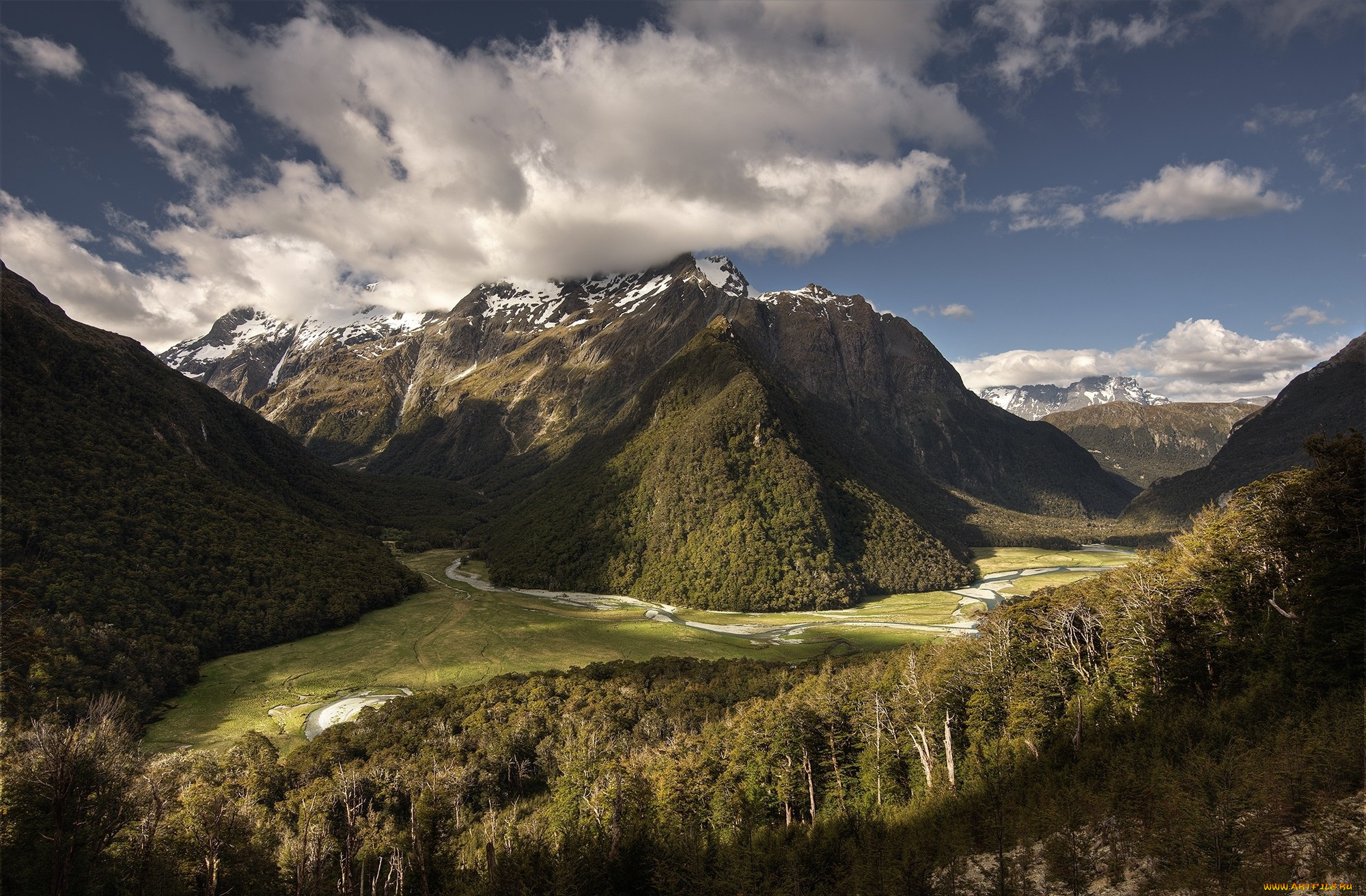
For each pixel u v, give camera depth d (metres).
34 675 90.12
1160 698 67.19
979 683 77.75
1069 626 83.50
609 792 65.44
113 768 48.53
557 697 102.50
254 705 112.25
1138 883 39.41
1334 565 60.25
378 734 90.12
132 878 46.81
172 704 110.38
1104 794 49.97
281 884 55.62
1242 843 36.72
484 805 76.00
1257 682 60.25
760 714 77.69
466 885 56.19
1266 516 76.88
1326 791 39.19
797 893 51.06
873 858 52.59
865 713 75.38
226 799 61.34
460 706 100.50
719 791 69.31
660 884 54.31
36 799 43.44
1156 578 85.06
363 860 61.50
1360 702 48.09
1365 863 32.50
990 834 52.91
